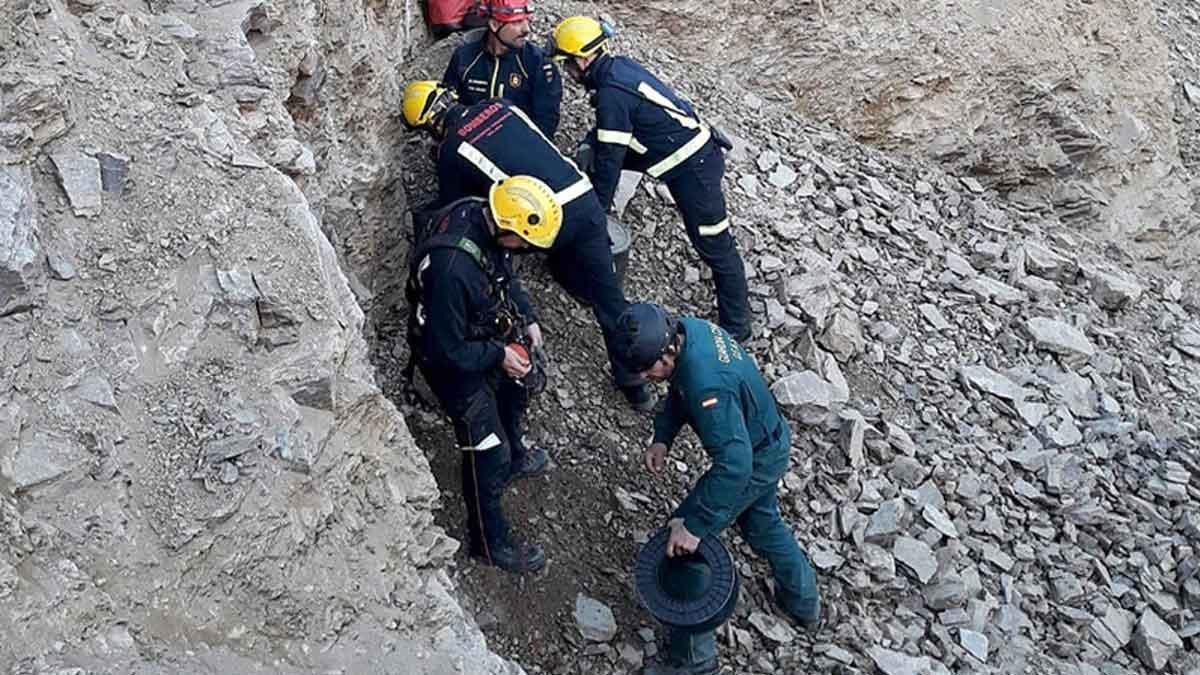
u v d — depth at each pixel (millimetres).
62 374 3393
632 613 5234
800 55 8477
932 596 5699
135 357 3523
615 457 5789
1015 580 5965
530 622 5066
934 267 7656
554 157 5262
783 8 8375
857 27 8594
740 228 7086
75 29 4035
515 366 4727
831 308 6812
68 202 3645
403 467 3945
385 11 6152
